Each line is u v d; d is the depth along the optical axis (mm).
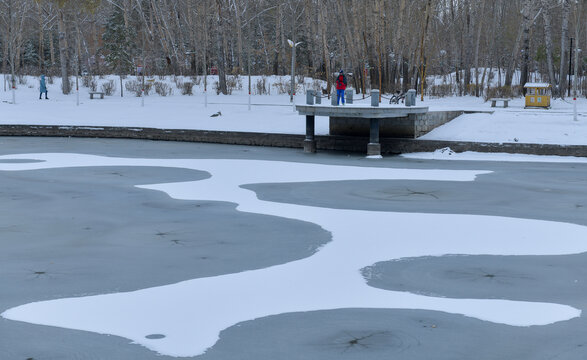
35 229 13508
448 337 7715
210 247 11961
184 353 7281
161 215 14797
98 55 70812
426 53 47625
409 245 11977
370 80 44312
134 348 7406
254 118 33719
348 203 16078
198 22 59625
